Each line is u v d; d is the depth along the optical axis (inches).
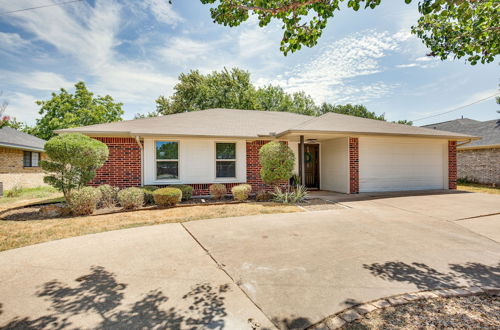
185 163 407.8
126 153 384.8
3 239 199.0
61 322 95.7
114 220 258.4
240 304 107.7
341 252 167.0
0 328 92.6
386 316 97.8
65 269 143.8
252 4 152.8
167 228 227.5
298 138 461.4
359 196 394.3
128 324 94.7
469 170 637.9
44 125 1114.1
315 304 107.0
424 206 318.3
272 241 190.4
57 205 335.3
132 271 140.9
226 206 330.3
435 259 153.9
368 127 426.6
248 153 431.8
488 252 165.5
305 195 379.6
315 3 143.6
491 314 99.1
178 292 118.1
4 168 600.4
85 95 1149.7
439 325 92.2
